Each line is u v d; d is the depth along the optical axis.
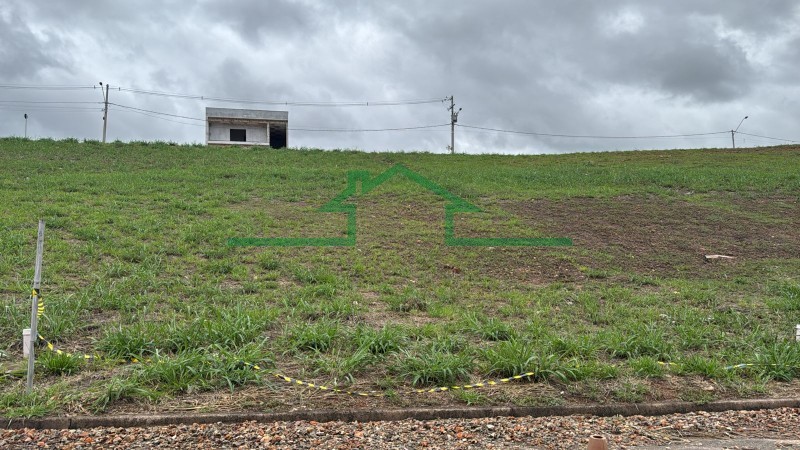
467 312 8.94
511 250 13.03
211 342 6.89
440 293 10.09
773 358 6.80
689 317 8.90
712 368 6.51
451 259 12.30
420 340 7.39
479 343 7.46
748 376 6.62
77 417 5.00
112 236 12.12
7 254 10.44
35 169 19.62
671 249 13.47
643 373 6.42
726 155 28.50
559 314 9.18
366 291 10.16
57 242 11.36
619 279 11.48
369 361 6.39
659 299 10.14
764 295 10.55
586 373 6.23
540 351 6.81
